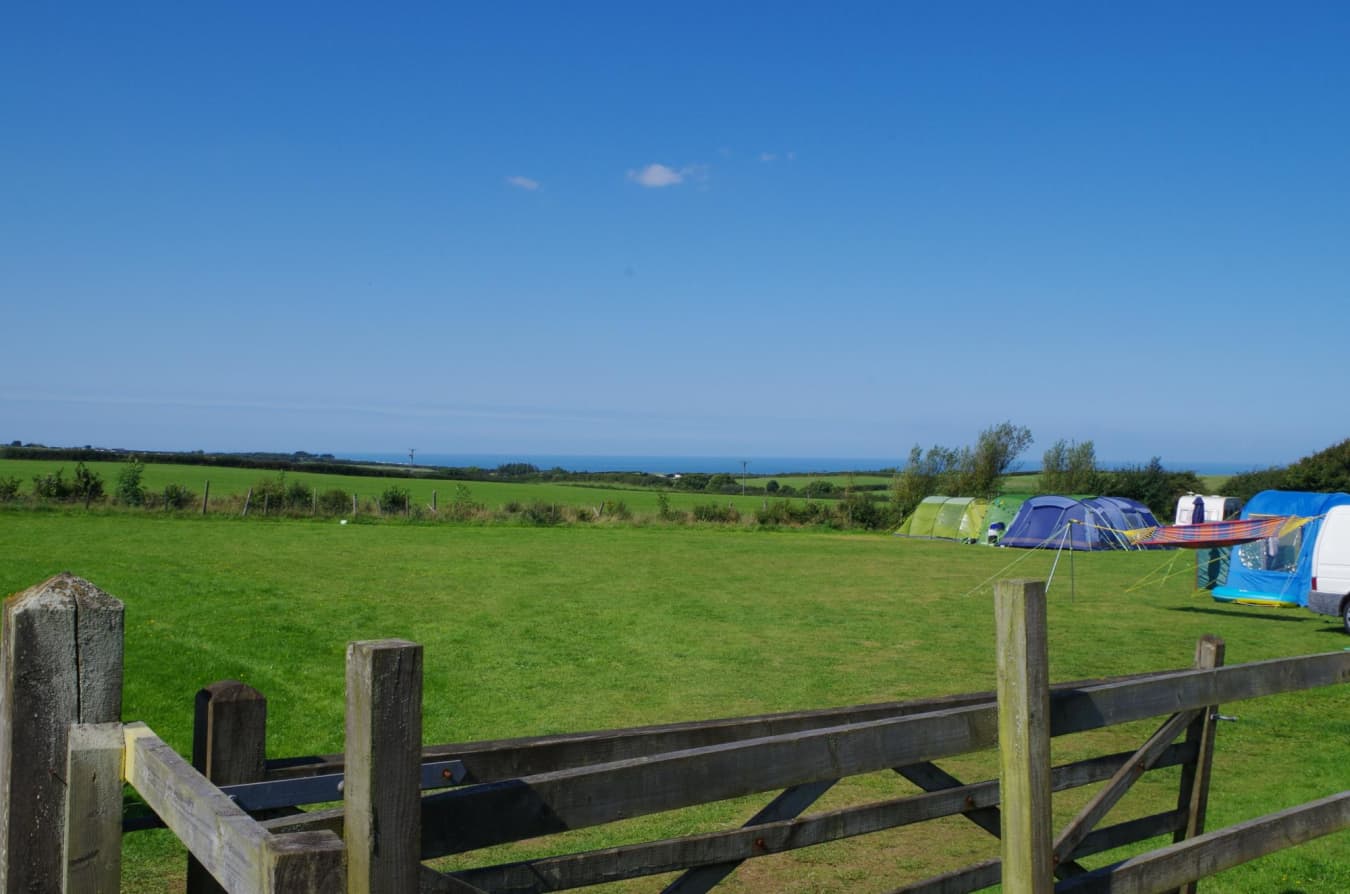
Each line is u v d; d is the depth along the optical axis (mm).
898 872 5629
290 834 1819
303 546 24500
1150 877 3305
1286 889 5301
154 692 9633
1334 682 4176
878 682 11344
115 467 64750
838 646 13625
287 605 15344
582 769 2332
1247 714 9883
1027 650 2771
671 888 2805
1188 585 22297
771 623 15484
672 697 10484
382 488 61219
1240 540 17281
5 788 2516
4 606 2596
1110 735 9133
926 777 3320
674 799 2447
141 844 5965
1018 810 2787
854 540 33719
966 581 21531
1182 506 28062
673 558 25266
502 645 13117
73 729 2566
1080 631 15578
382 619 14633
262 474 68438
